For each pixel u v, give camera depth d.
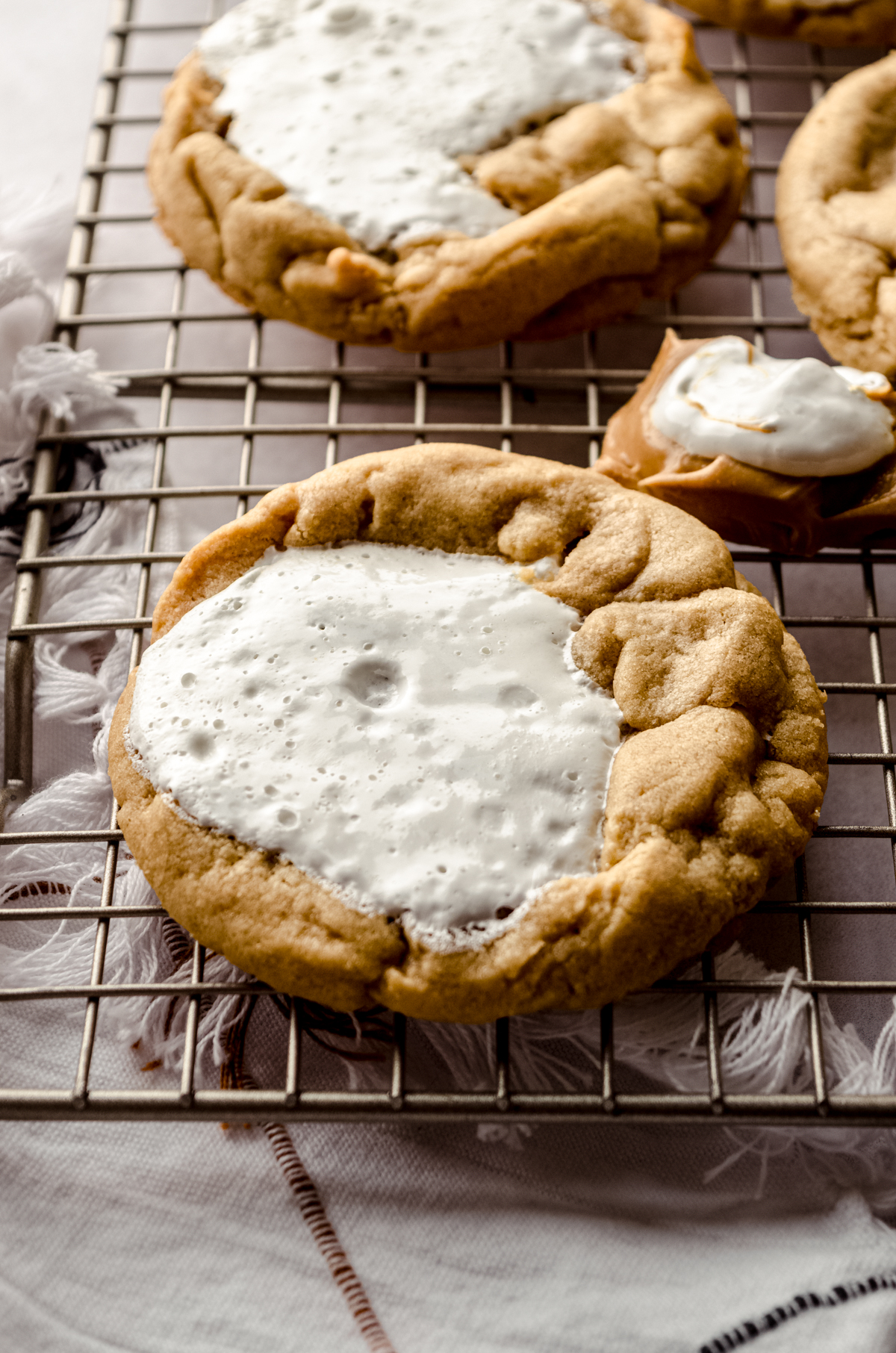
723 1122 0.28
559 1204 0.30
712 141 0.34
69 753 0.33
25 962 0.31
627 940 0.28
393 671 0.30
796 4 0.36
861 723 0.33
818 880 0.32
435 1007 0.28
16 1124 0.30
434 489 0.31
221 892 0.28
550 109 0.35
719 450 0.32
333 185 0.34
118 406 0.35
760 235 0.37
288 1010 0.31
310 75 0.35
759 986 0.29
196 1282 0.29
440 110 0.34
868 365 0.33
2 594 0.34
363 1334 0.29
